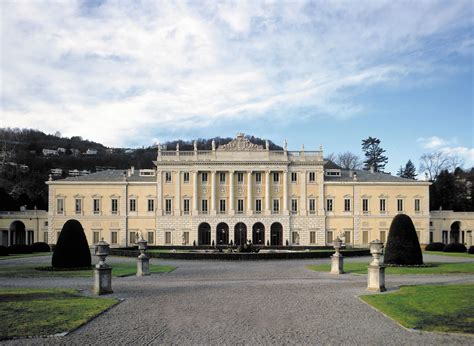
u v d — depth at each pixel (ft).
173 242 354.33
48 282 120.78
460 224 362.74
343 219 356.79
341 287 111.65
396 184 356.79
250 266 176.86
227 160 354.95
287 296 97.09
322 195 356.18
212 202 354.74
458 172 485.97
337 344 59.67
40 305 83.46
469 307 81.10
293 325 69.72
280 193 357.41
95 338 62.54
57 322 70.33
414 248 166.40
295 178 358.84
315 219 355.56
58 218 354.74
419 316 74.49
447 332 65.21
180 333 64.95
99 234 356.18
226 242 353.72
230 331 66.08
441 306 81.97
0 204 388.98
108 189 358.02
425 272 144.15
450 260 199.72
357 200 357.20
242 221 353.51
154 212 357.41
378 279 103.81
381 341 61.05
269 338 62.39
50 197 354.95
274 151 358.64
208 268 168.35
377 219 356.38
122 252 233.35
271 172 358.02
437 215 362.94
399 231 167.43
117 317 75.25
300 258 213.66
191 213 354.95
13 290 103.86
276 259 210.59
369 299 90.58
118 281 125.90
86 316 74.38
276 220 353.51
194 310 81.00
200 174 358.43
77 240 160.66
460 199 458.91
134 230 357.20
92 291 103.55
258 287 112.16
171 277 136.77
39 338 62.34
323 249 294.05
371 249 106.42
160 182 356.18
